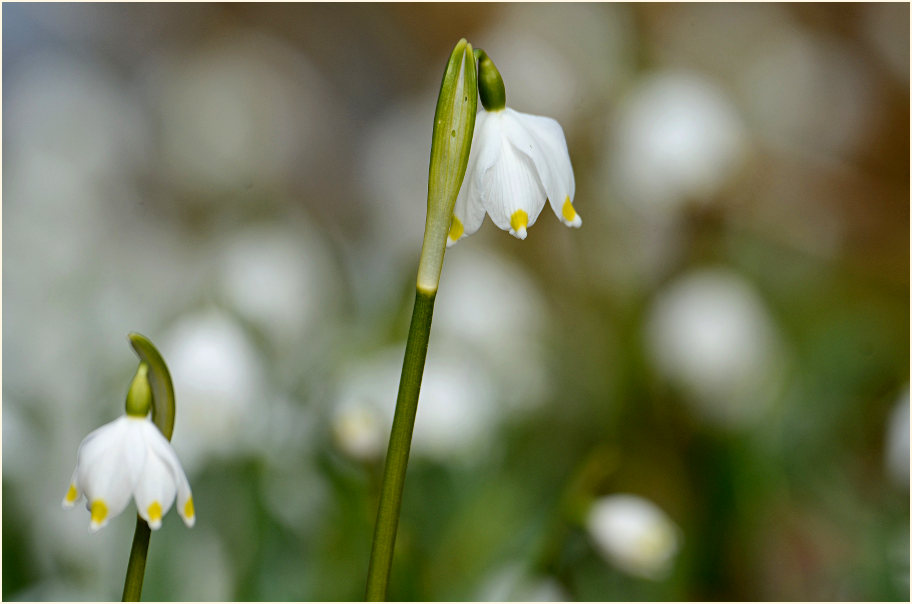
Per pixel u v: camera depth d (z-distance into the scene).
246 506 0.87
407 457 0.59
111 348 1.04
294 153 1.94
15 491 0.86
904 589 0.88
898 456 0.84
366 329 1.07
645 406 1.09
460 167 0.59
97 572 0.84
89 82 1.68
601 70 1.28
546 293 1.39
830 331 1.27
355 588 0.81
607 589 0.88
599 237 1.20
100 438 0.60
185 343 0.89
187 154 1.68
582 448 1.09
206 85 1.80
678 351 1.09
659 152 1.14
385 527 0.59
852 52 1.84
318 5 2.25
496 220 0.61
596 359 1.16
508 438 1.07
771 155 1.61
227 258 1.10
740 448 1.04
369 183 1.77
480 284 1.13
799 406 1.12
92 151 1.52
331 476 0.85
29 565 0.84
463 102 0.59
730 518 1.00
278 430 0.89
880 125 1.77
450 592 0.81
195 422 0.86
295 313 1.09
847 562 0.96
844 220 1.66
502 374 1.11
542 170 0.61
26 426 0.91
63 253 1.21
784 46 1.75
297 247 1.14
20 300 1.07
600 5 1.35
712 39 1.68
